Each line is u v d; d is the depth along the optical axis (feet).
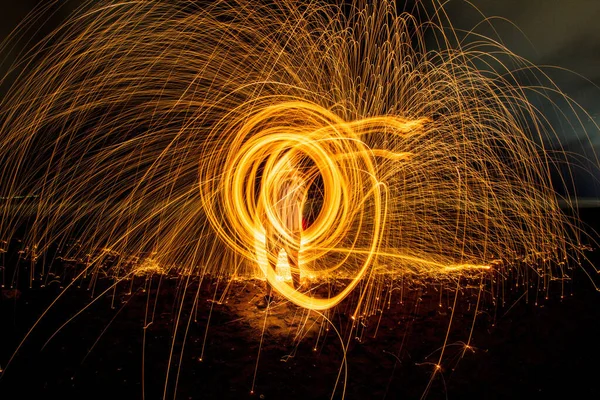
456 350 12.55
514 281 19.80
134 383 10.45
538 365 11.57
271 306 16.11
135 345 12.55
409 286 18.78
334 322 14.61
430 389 10.46
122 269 21.44
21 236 29.86
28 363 11.29
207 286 18.67
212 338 13.15
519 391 10.31
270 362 11.69
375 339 13.28
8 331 13.30
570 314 15.37
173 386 10.36
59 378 10.56
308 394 10.21
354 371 11.31
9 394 9.82
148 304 16.14
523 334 13.66
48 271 20.72
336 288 18.38
